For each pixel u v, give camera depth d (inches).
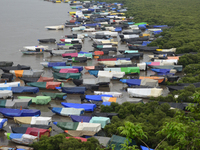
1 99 3683.6
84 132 2938.0
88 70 4862.2
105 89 4446.4
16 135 2851.9
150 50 6466.5
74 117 3250.5
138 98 4111.7
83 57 5693.9
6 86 4202.8
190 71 4936.0
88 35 7839.6
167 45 6486.2
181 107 3481.8
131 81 4436.5
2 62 5226.4
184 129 1168.2
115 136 2731.3
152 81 4372.5
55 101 3988.7
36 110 3420.3
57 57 6058.1
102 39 7273.6
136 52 6146.7
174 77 4527.6
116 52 6520.7
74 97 4131.4
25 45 6963.6
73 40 7091.5
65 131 2970.0
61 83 4384.8
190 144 1264.8
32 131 2891.2
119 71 4955.7
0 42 7170.3
